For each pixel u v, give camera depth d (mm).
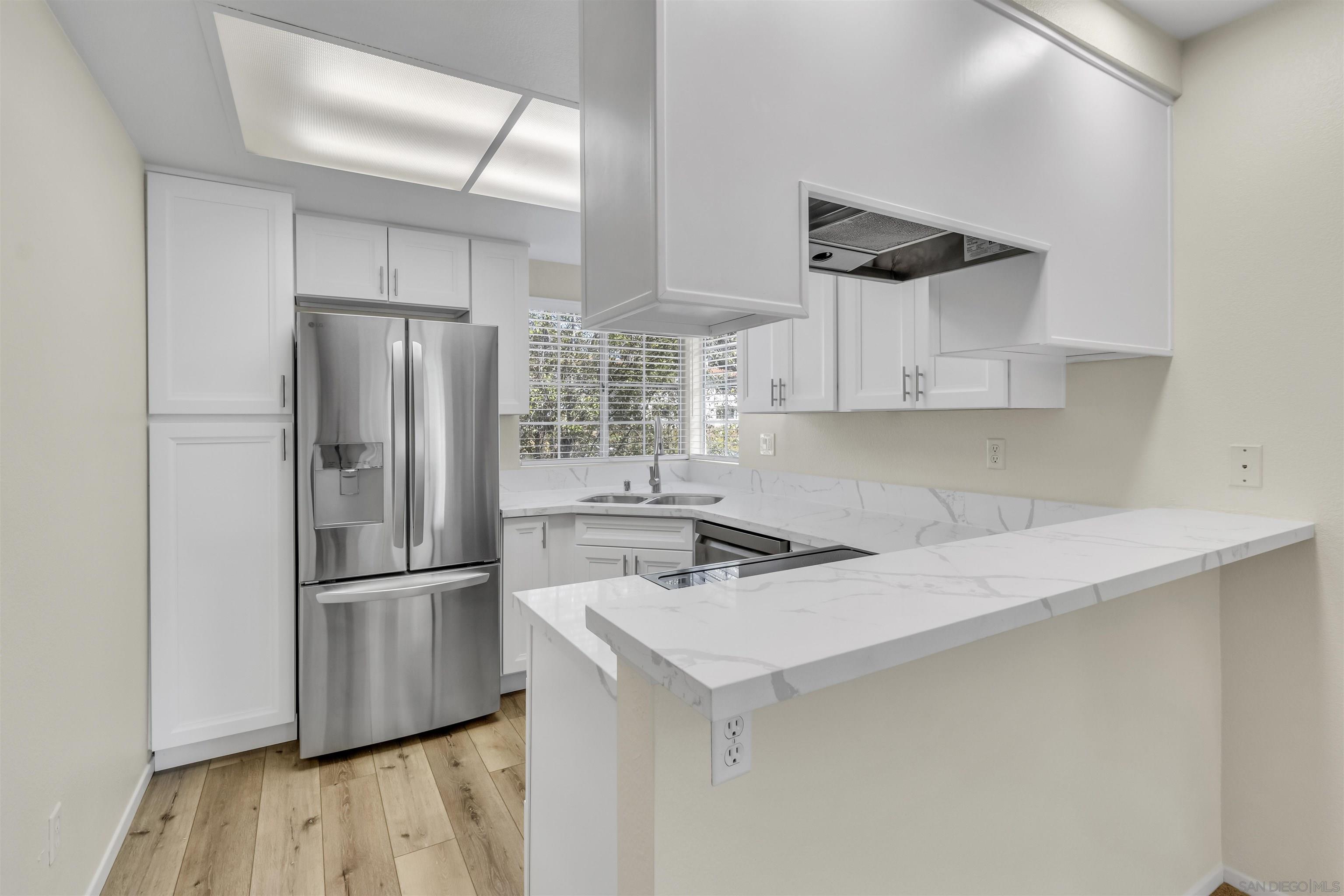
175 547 2361
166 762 2391
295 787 2295
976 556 1255
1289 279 1642
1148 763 1565
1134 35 1677
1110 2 1621
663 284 967
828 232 1431
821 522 2480
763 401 2758
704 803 881
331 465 2514
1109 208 1645
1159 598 1590
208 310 2416
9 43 1315
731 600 973
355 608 2551
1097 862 1449
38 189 1436
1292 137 1638
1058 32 1505
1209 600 1758
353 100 1957
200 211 2404
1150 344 1764
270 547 2520
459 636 2758
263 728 2574
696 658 745
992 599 976
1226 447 1752
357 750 2588
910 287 2160
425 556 2678
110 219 1922
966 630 886
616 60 1093
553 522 3102
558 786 1330
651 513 2938
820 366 2490
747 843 923
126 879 1812
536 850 1453
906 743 1098
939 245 1644
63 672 1539
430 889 1774
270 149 2250
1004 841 1252
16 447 1326
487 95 1945
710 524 2777
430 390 2676
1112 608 1462
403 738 2686
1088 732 1414
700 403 4184
